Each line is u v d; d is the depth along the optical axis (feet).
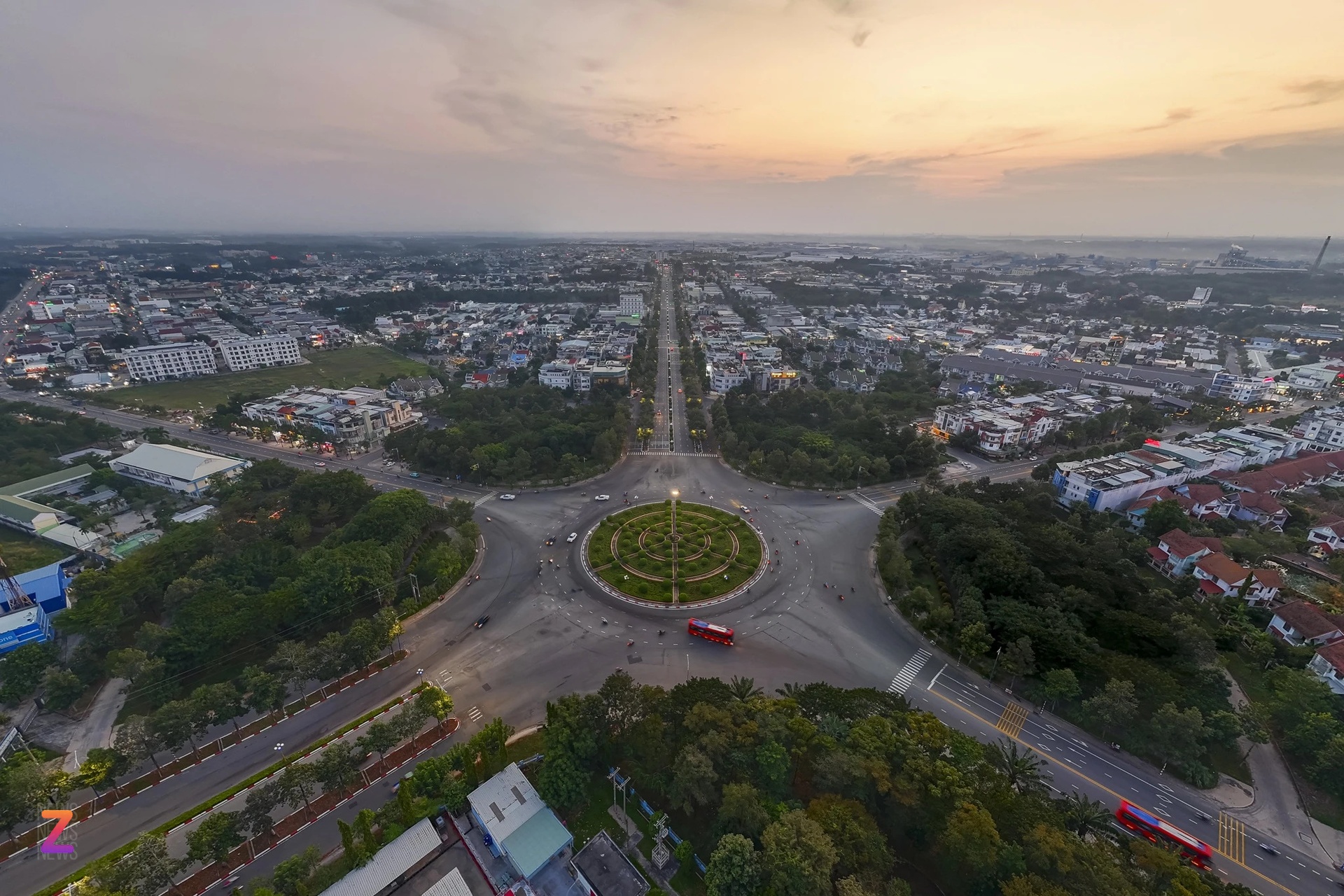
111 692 439.22
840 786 319.06
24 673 419.33
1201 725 367.45
